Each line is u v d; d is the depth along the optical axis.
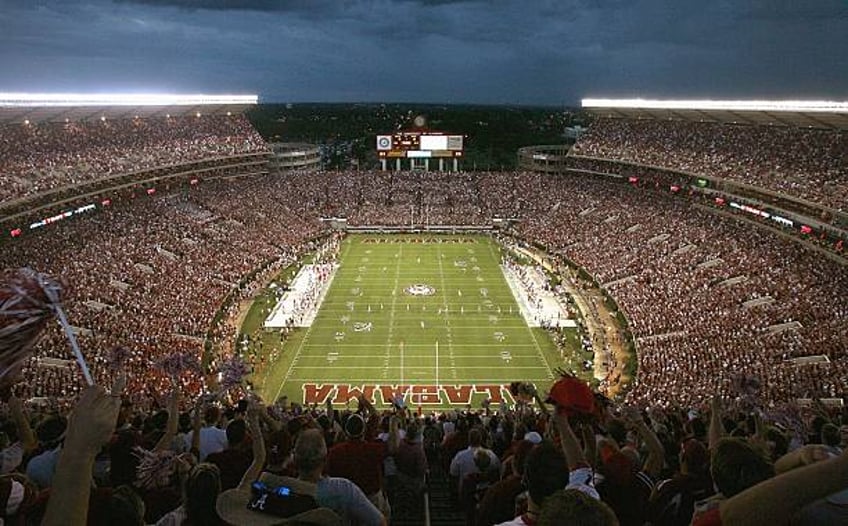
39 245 59.78
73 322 44.81
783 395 33.38
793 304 48.59
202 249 70.69
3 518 5.54
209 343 51.25
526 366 49.12
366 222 94.44
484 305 62.94
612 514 3.70
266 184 99.75
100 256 60.62
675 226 74.44
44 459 8.20
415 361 49.97
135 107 87.50
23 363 3.93
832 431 10.76
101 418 3.74
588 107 100.75
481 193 100.62
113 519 5.12
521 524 4.86
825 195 62.09
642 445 13.36
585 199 92.25
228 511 5.26
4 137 70.69
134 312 50.72
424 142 107.50
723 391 34.34
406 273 74.06
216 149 95.44
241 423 10.28
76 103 73.12
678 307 53.84
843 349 39.34
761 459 4.89
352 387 45.53
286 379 46.69
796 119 75.56
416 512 11.25
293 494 5.31
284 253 78.44
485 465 10.60
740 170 75.75
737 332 45.91
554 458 4.82
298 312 59.91
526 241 85.81
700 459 7.42
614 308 60.69
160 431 11.77
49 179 66.75
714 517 3.63
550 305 62.38
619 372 47.34
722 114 85.38
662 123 97.38
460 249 85.06
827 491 3.29
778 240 63.34
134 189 80.88
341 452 8.65
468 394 44.44
